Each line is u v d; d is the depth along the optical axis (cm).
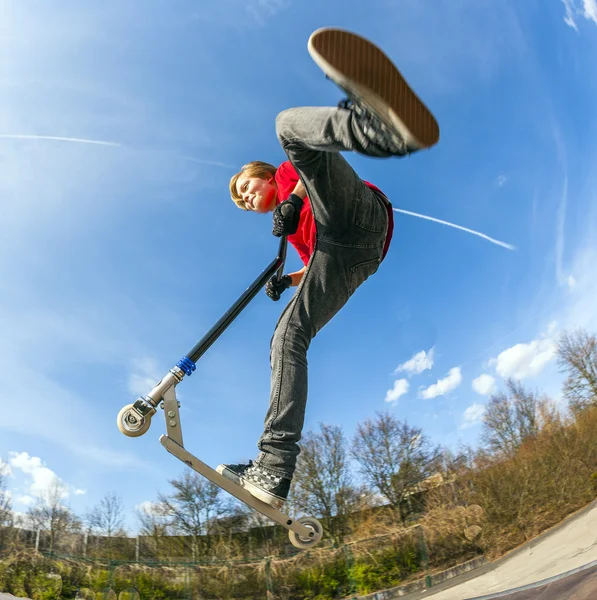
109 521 1495
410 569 1197
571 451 1103
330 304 153
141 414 147
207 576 1392
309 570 1341
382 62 76
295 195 153
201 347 155
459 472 1316
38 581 1316
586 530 732
